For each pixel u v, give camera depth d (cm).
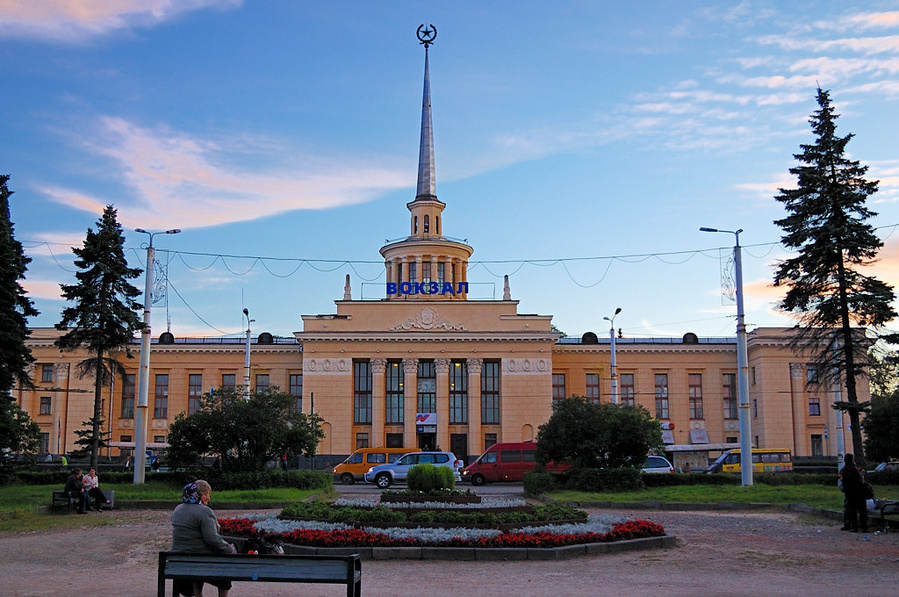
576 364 7281
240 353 7219
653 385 7250
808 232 3750
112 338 4519
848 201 3691
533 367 6800
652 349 7256
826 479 3916
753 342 6981
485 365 6975
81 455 4475
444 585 1419
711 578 1506
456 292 7119
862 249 3706
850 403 3662
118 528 2331
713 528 2362
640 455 4166
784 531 2286
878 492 3388
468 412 6775
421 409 6875
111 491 2942
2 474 4050
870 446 4138
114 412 7125
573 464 4169
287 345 7188
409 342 6838
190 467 3878
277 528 1894
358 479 5316
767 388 6862
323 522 1998
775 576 1536
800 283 3806
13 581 1442
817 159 3806
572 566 1645
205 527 1109
